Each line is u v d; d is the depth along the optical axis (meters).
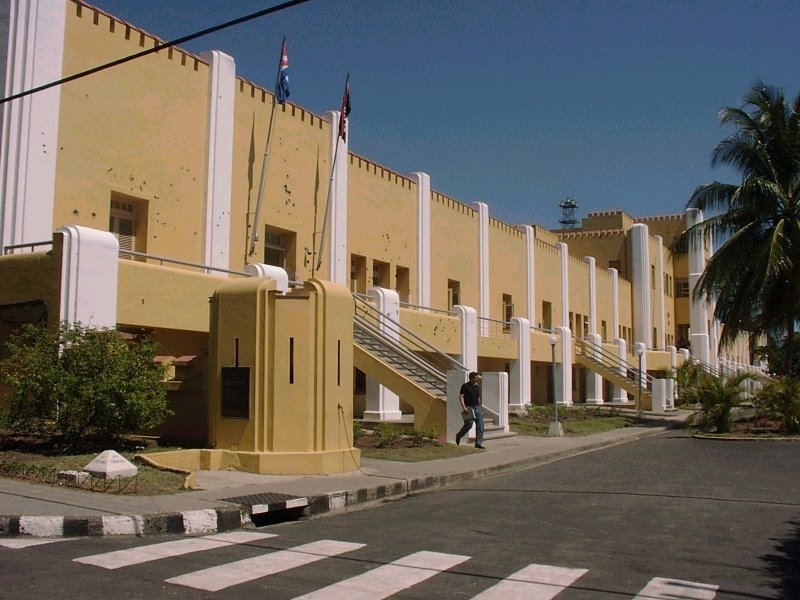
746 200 29.00
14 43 15.85
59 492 9.97
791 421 25.45
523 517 10.13
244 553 7.79
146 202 18.70
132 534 8.60
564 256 45.75
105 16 17.69
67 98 16.70
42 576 6.60
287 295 13.16
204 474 12.34
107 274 15.03
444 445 18.20
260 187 21.69
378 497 11.93
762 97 28.89
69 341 12.86
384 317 23.88
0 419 12.81
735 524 9.72
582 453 19.95
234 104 21.25
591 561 7.59
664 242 65.38
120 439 13.74
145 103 18.62
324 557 7.63
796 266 28.09
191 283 17.66
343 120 24.11
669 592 6.50
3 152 15.62
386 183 28.47
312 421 13.04
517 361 34.66
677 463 17.20
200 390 14.74
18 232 15.59
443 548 8.12
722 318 30.81
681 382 47.47
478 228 35.50
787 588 6.74
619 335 55.03
